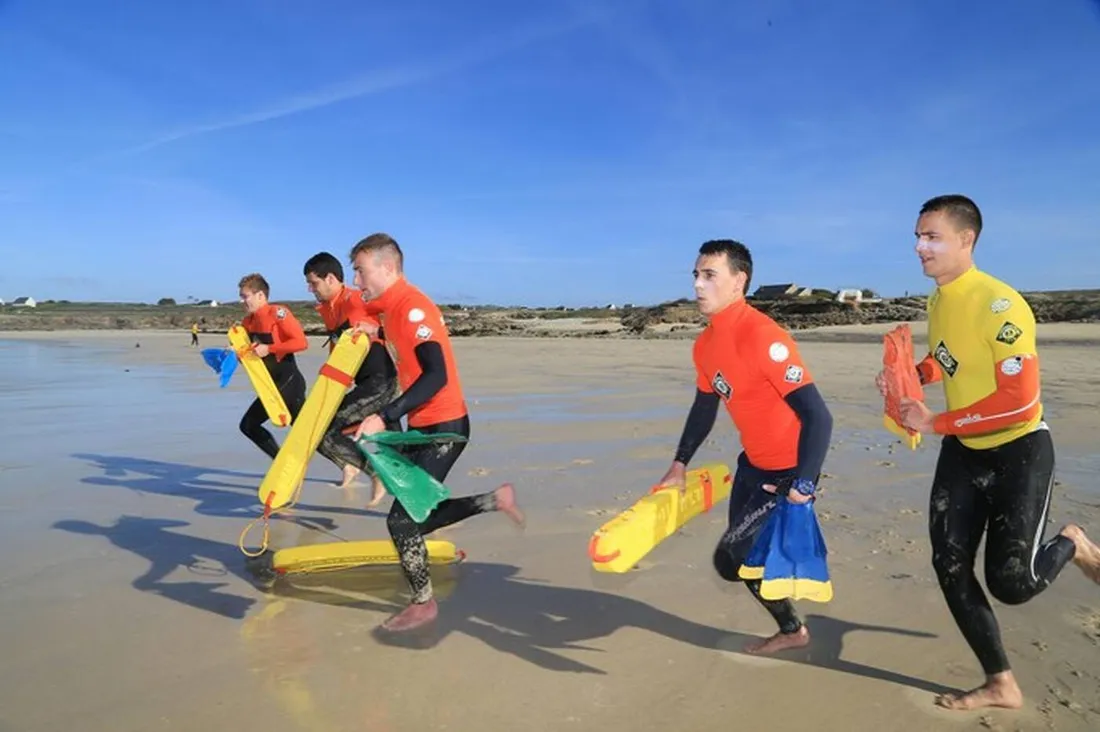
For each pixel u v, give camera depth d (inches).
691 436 150.4
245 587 173.2
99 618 155.2
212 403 488.7
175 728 115.6
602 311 2935.5
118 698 124.0
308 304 3061.0
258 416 267.4
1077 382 505.4
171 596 167.0
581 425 369.1
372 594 169.6
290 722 117.5
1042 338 922.7
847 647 141.8
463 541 201.9
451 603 163.6
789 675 132.0
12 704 122.0
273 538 209.2
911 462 279.0
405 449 168.1
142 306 4889.3
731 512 143.8
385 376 223.8
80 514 230.2
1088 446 302.7
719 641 145.4
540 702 123.7
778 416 136.0
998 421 117.0
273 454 270.5
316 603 164.2
